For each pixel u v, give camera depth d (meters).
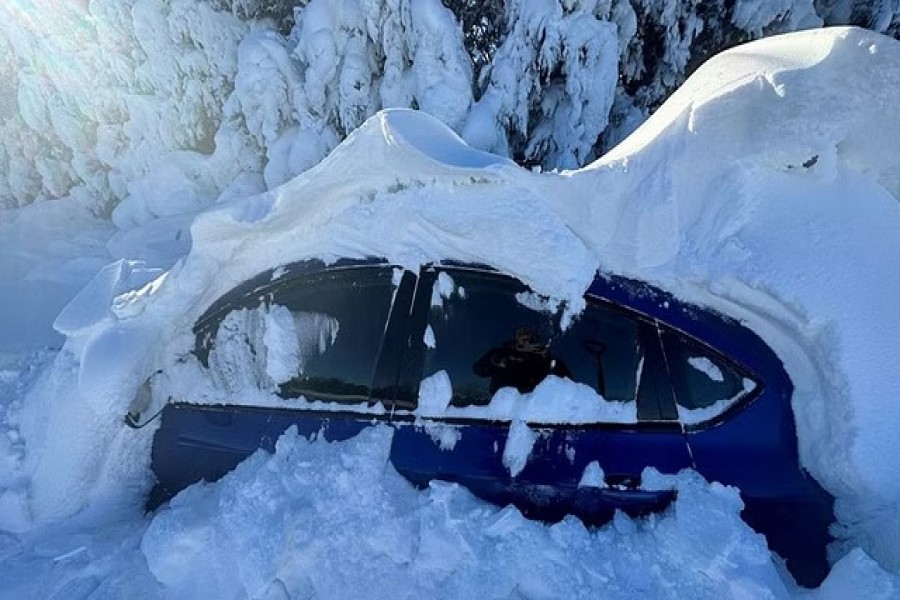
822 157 2.06
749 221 2.10
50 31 8.26
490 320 2.32
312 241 2.60
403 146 2.35
